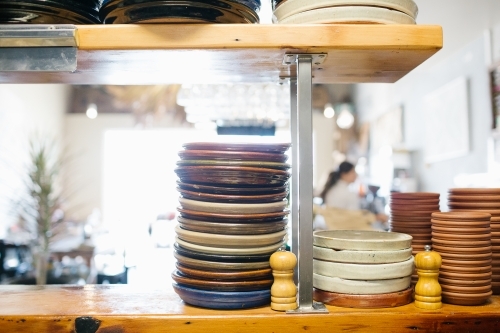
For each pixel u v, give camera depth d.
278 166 0.98
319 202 4.66
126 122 8.38
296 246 1.20
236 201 0.95
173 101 8.35
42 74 1.18
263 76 1.24
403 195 1.17
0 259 3.42
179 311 0.95
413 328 0.93
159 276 2.72
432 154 4.44
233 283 0.94
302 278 0.97
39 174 3.36
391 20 0.98
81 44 0.96
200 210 0.96
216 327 0.92
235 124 3.27
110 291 1.13
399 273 0.97
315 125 8.38
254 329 0.92
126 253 3.20
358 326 0.93
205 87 3.02
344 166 4.61
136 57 1.03
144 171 8.37
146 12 0.94
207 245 0.96
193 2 0.94
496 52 3.17
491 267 1.04
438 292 0.97
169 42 0.96
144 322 0.92
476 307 0.98
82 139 8.28
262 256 0.97
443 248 1.01
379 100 6.48
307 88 1.00
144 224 4.55
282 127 5.39
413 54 1.02
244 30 0.96
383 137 6.21
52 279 3.23
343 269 0.97
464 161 3.73
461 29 3.35
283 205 0.99
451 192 1.17
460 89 3.75
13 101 5.65
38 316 0.93
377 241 0.96
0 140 5.16
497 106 3.13
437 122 4.28
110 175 8.34
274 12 1.08
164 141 8.41
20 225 4.18
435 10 3.03
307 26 0.96
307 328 0.92
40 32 0.95
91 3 1.06
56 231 3.70
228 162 0.95
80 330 0.92
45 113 7.05
